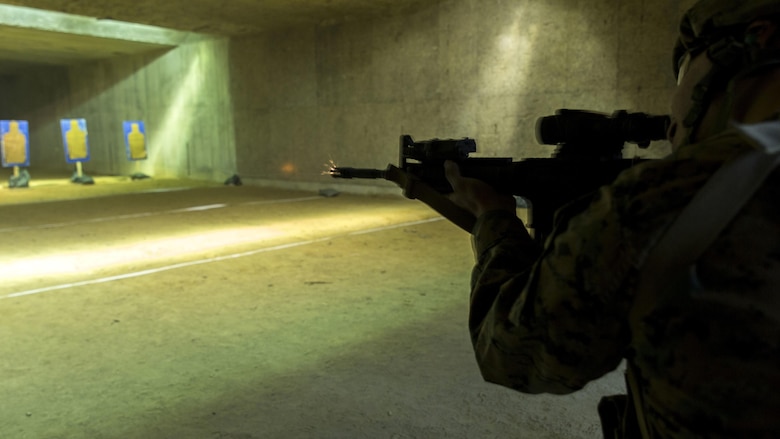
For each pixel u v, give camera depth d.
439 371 3.05
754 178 0.53
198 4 10.49
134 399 2.76
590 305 0.64
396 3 10.51
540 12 9.36
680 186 0.60
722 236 0.56
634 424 0.82
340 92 12.05
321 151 12.57
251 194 12.10
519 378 0.80
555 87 9.38
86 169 18.67
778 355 0.54
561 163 1.01
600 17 8.79
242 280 5.04
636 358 0.64
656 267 0.59
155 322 3.92
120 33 13.75
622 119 0.99
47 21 12.59
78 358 3.29
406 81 11.09
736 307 0.55
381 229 7.66
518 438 2.38
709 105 0.69
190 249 6.42
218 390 2.85
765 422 0.55
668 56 8.27
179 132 15.54
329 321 3.90
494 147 10.20
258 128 13.63
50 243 6.84
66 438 2.40
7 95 21.09
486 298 0.85
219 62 14.12
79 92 18.31
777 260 0.54
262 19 11.72
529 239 0.91
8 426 2.51
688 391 0.58
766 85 0.63
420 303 4.30
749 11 0.63
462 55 10.32
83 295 4.61
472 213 1.06
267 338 3.58
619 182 0.64
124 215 9.11
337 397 2.76
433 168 1.09
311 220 8.51
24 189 13.33
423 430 2.44
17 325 3.88
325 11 11.05
